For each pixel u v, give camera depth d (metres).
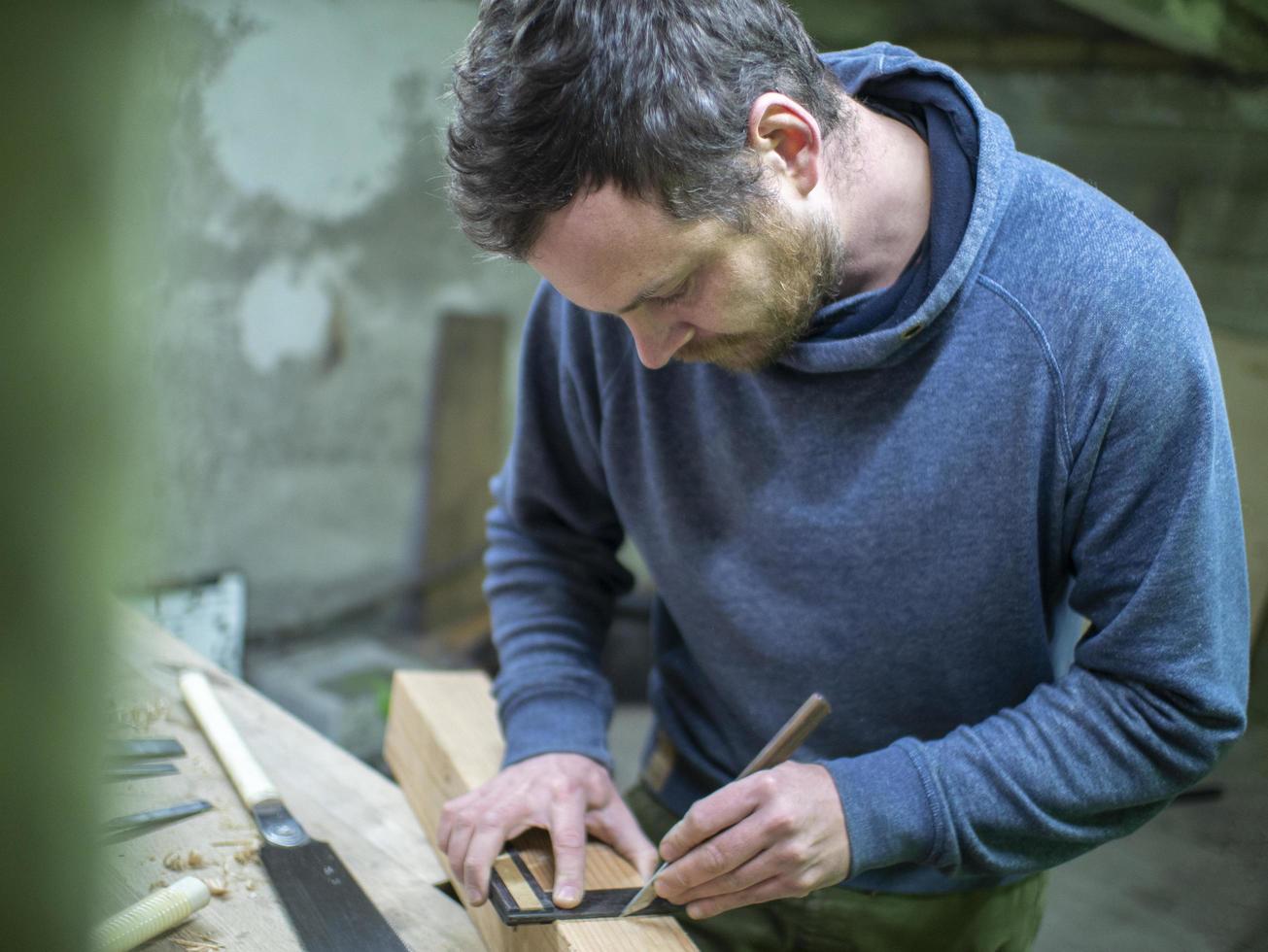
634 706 3.97
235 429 3.82
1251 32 2.82
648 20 0.73
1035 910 1.17
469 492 4.25
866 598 0.99
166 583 3.05
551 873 0.98
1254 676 2.40
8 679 0.29
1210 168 3.10
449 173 0.81
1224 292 3.07
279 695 3.79
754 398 0.99
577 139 0.72
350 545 4.11
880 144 0.93
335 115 3.69
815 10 3.18
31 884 0.31
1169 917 2.56
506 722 1.16
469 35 0.78
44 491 0.28
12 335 0.27
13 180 0.26
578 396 1.14
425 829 1.16
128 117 0.28
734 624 1.06
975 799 0.87
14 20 0.26
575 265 0.78
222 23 3.40
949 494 0.93
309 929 0.92
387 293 3.96
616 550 1.33
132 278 0.29
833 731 1.06
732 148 0.76
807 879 0.86
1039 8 3.09
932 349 0.91
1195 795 2.71
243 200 3.62
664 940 0.89
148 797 1.10
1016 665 1.00
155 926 0.88
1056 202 0.89
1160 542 0.85
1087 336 0.86
